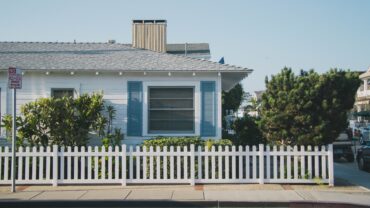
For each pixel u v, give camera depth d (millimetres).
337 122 12031
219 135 14711
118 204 10047
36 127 13258
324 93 12016
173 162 12109
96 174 12062
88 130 13758
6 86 14797
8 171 12125
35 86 14875
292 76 12312
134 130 14758
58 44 18109
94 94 14008
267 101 12523
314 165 12188
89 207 10016
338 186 11984
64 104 13414
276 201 9922
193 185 11984
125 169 12070
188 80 14852
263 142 15312
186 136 14688
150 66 14805
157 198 10297
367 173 16234
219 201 9961
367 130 27844
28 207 9977
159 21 18125
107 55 16266
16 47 17422
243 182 12109
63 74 14859
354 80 12164
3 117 13867
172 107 14914
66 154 12055
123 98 14844
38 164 12406
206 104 14773
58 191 11227
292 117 12133
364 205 9641
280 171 12094
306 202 9883
